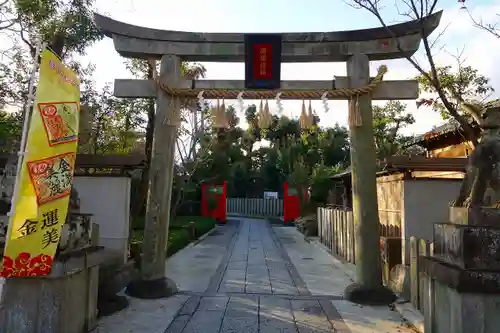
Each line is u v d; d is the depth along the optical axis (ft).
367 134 27.35
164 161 28.12
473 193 16.67
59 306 17.37
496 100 31.86
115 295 25.57
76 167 31.99
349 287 27.91
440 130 45.06
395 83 27.53
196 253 52.13
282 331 21.22
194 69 52.03
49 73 17.16
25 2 30.94
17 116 36.42
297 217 102.47
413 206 30.19
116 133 50.65
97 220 32.22
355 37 27.48
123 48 27.86
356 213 27.53
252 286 32.12
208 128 65.51
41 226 16.61
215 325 22.04
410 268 25.86
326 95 27.12
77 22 33.42
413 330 21.31
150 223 27.89
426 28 26.07
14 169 21.54
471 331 14.84
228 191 155.12
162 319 22.85
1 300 17.07
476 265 15.15
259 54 27.22
